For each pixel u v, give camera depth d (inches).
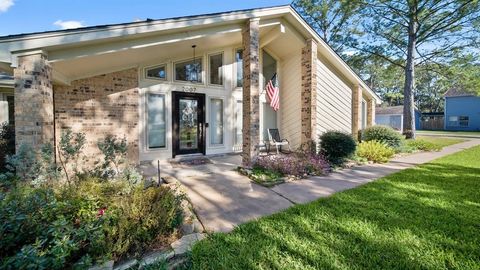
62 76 215.5
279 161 235.9
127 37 192.1
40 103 158.6
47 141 163.6
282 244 102.3
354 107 402.9
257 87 247.8
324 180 212.8
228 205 151.3
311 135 318.3
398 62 559.5
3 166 201.0
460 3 433.1
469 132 916.6
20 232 80.0
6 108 273.3
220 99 350.0
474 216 128.7
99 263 82.7
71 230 80.0
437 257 92.5
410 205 145.9
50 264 71.3
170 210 109.7
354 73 378.3
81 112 245.9
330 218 128.1
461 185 187.2
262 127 381.4
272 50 370.6
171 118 308.2
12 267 68.2
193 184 196.9
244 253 94.9
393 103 1551.4
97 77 253.1
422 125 1180.5
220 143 352.5
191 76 324.8
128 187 123.6
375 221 124.0
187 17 209.9
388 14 504.4
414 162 293.9
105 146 152.9
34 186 113.0
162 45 225.3
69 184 116.0
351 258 92.3
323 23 681.6
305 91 328.2
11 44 150.0
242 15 239.8
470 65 492.1
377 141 354.0
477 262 89.4
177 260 91.2
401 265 87.6
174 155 311.1
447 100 1080.8
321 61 352.2
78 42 169.0
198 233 112.5
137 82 277.9
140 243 95.8
